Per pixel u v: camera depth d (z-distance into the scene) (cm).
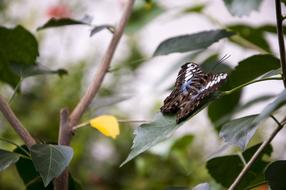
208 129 140
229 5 98
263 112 74
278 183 82
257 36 105
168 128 80
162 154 116
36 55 96
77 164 153
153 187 139
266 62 90
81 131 147
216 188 103
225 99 101
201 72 83
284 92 74
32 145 81
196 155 135
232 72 91
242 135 79
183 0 148
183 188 85
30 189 90
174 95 82
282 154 124
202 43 91
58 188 85
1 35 95
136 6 113
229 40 109
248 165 81
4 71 98
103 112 118
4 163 81
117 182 154
